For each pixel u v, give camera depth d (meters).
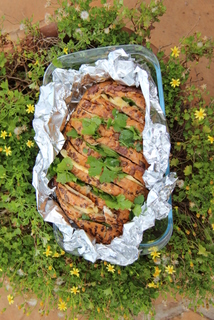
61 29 0.45
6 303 0.59
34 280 0.46
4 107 0.45
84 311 0.48
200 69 0.57
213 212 0.45
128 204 0.40
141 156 0.41
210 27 0.58
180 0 0.58
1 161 0.46
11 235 0.46
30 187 0.47
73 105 0.46
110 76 0.43
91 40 0.47
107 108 0.42
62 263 0.47
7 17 0.57
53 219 0.42
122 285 0.47
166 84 0.47
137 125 0.41
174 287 0.47
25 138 0.46
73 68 0.47
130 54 0.44
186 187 0.45
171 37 0.58
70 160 0.41
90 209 0.41
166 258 0.47
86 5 0.45
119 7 0.45
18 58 0.47
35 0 0.57
